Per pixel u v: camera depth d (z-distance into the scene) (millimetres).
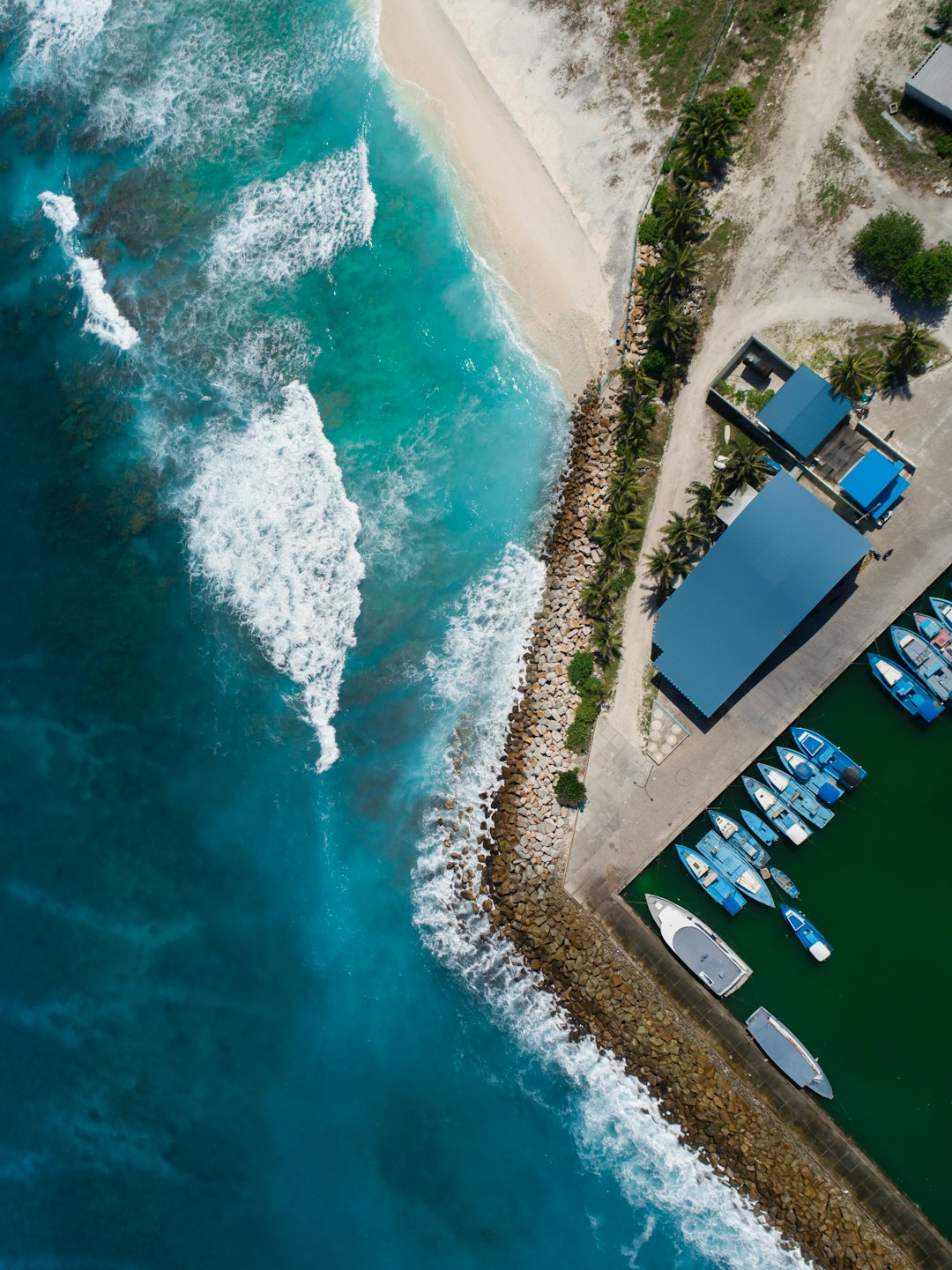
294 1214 52000
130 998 55312
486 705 53156
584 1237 50188
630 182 51844
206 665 56375
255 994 54344
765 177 50031
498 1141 51625
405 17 55000
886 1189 48531
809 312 49594
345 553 55250
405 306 55188
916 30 47969
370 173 55719
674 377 50906
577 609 52062
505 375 53906
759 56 50094
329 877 54438
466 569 54062
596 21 52156
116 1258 52969
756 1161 49438
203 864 55531
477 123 54031
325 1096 52969
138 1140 54094
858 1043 49656
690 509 50438
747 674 48094
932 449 48312
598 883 51594
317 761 55031
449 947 52969
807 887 50281
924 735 49406
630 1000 51062
